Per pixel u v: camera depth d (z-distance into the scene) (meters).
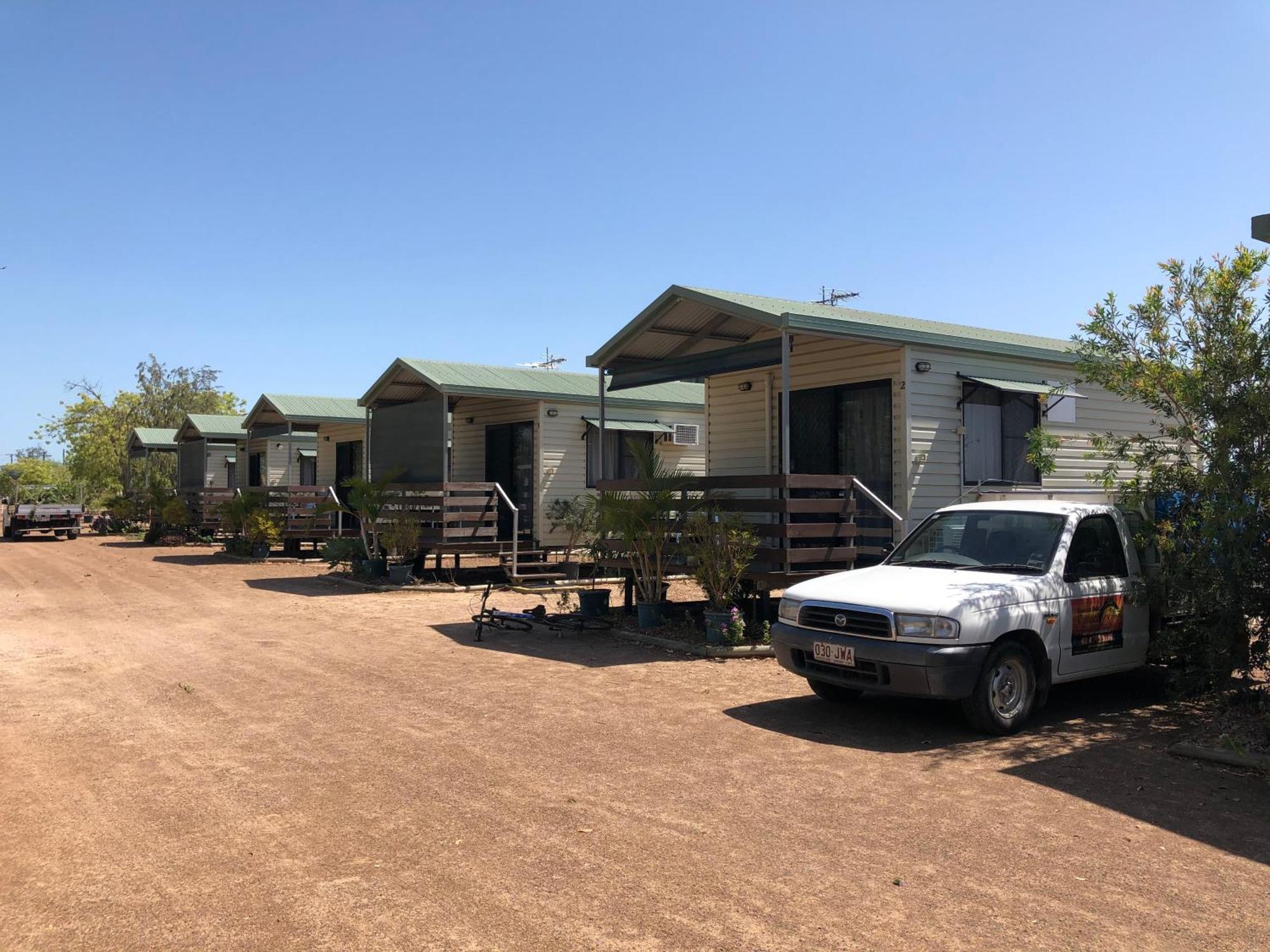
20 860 4.37
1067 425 12.60
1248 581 6.73
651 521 10.88
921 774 5.70
